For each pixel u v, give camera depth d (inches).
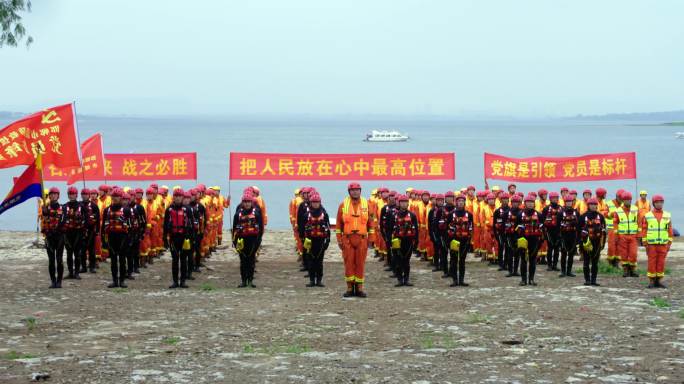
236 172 1197.7
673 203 2210.9
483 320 581.6
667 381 394.6
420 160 1206.3
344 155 1202.0
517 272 876.6
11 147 905.5
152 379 398.3
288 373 413.1
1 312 617.3
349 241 708.0
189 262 844.6
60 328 549.6
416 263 1049.5
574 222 853.2
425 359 448.8
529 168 1214.3
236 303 671.8
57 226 761.0
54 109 915.4
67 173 1151.0
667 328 545.6
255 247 788.0
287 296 720.3
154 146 5851.4
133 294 727.1
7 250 1145.4
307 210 794.2
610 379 399.2
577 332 532.7
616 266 954.1
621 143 7165.4
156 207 997.2
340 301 686.5
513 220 810.2
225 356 454.9
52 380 396.2
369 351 471.5
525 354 462.6
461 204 790.5
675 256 1111.0
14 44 933.2
